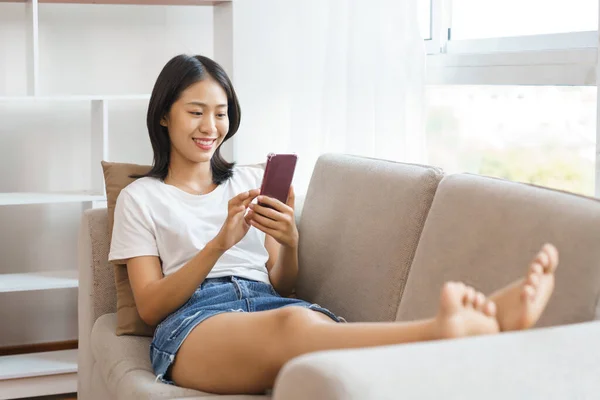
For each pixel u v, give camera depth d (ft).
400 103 8.66
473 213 5.30
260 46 11.43
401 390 3.14
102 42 10.82
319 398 3.15
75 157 10.85
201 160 6.81
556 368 3.42
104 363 6.40
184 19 11.13
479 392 3.23
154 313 6.20
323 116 9.83
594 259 4.38
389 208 6.19
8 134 10.53
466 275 5.16
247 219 6.40
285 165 6.28
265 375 5.16
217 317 5.61
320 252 6.82
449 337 3.87
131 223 6.55
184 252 6.56
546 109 7.85
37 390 9.32
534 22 8.20
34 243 10.78
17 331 10.78
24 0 9.95
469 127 9.04
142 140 11.16
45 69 10.60
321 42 10.78
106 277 7.25
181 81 6.70
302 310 5.08
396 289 5.94
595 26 7.34
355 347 4.44
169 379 5.82
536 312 3.99
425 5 9.77
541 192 4.97
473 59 8.80
